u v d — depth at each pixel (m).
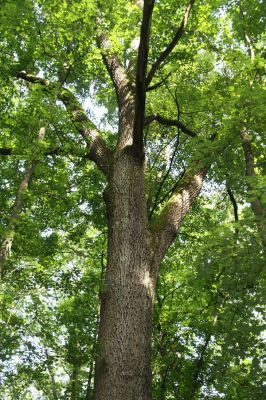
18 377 10.08
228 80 9.53
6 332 9.63
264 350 7.39
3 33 8.05
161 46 9.97
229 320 7.83
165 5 9.77
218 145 8.01
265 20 9.85
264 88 7.90
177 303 12.08
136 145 7.52
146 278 6.68
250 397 7.08
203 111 9.95
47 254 10.04
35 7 8.48
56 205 10.56
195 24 9.90
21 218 9.20
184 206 8.09
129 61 10.34
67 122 9.10
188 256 12.67
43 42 8.96
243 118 7.86
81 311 9.48
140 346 6.04
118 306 6.29
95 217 11.53
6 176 10.83
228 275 7.71
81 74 11.32
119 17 9.27
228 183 8.32
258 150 8.73
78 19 8.77
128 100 8.93
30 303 9.90
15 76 9.72
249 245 7.27
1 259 8.45
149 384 5.87
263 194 6.74
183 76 10.98
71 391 10.52
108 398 5.61
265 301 7.13
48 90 8.75
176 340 11.33
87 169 10.91
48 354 9.19
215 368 7.92
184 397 10.14
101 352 6.02
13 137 9.48
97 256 11.62
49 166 10.18
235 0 10.12
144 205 7.44
